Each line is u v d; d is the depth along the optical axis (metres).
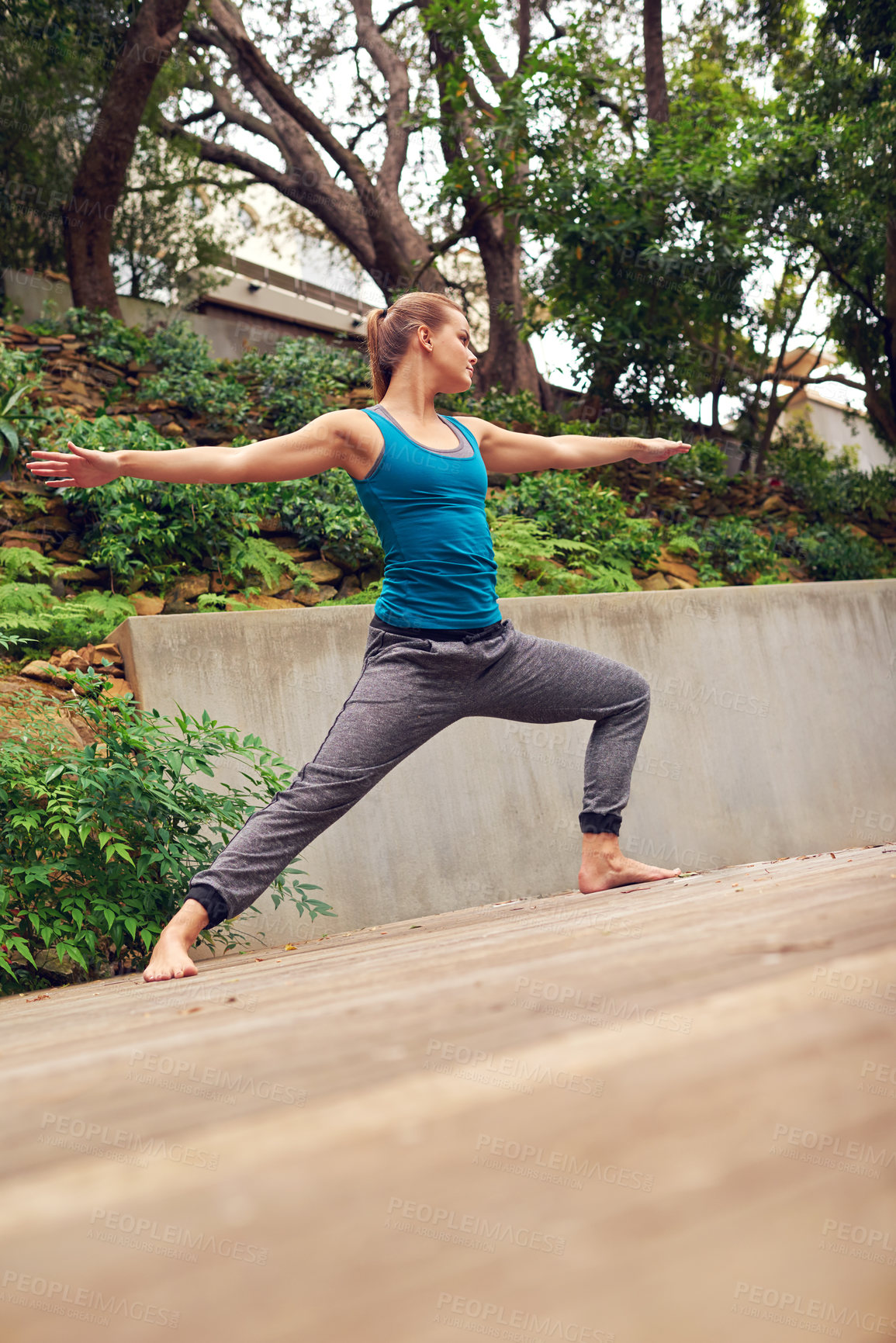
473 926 1.68
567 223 8.76
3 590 4.78
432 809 3.39
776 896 0.95
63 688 3.76
